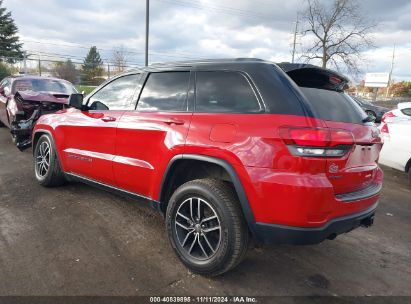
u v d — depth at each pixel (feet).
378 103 102.83
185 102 10.66
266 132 8.59
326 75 10.07
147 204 11.53
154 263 10.41
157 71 11.94
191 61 11.18
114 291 9.01
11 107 24.21
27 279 9.30
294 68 9.53
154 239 11.89
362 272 10.71
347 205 8.80
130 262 10.40
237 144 8.92
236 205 9.21
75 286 9.11
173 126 10.39
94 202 14.89
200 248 9.93
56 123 15.33
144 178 11.27
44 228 12.30
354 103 10.84
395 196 19.31
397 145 21.56
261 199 8.55
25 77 28.19
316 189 8.13
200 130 9.72
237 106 9.47
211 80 10.34
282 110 8.70
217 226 9.45
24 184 16.74
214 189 9.37
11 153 22.98
